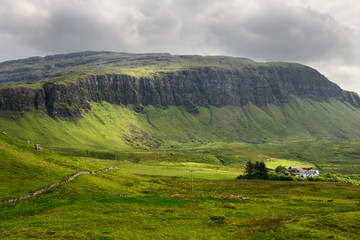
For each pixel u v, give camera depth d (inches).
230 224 2475.4
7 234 1850.4
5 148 4047.7
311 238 2118.6
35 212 2465.6
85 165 4955.7
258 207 3312.0
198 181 6378.0
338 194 4837.6
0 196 2743.6
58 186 3326.8
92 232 2030.0
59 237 1855.3
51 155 4840.1
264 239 2081.7
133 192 3838.6
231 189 5290.4
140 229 2192.4
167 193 4092.0
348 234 2251.5
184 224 2413.9
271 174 7726.4
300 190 5305.1
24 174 3403.1
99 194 3358.8
